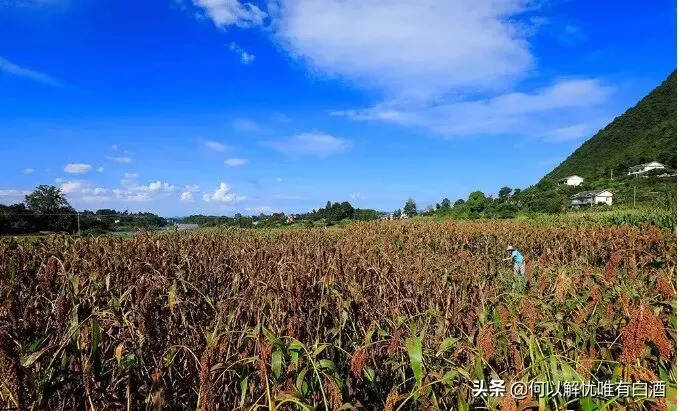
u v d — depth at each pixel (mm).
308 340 3756
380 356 3809
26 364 2334
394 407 3121
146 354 3320
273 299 3979
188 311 4418
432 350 3146
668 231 19000
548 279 4625
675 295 3471
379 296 5293
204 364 2514
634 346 2479
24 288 5586
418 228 28594
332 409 2434
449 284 5578
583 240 19234
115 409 2777
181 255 9891
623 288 4027
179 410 3244
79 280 3979
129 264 7156
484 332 2717
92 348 2516
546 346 2914
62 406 2674
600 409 2326
